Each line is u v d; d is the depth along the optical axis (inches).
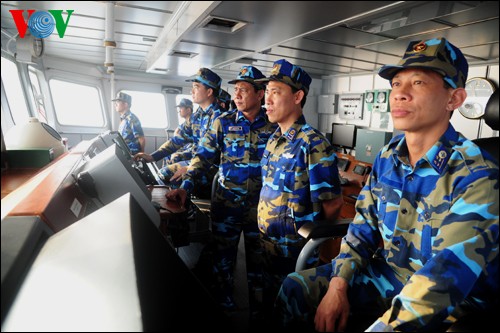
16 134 72.4
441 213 44.9
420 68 45.3
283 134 73.4
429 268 38.4
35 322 22.0
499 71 146.8
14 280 24.9
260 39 101.5
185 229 78.8
